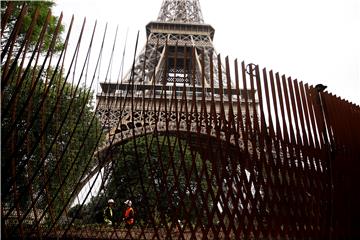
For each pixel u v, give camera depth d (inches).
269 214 317.4
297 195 329.1
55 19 862.5
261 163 320.2
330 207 350.6
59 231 404.2
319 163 351.9
